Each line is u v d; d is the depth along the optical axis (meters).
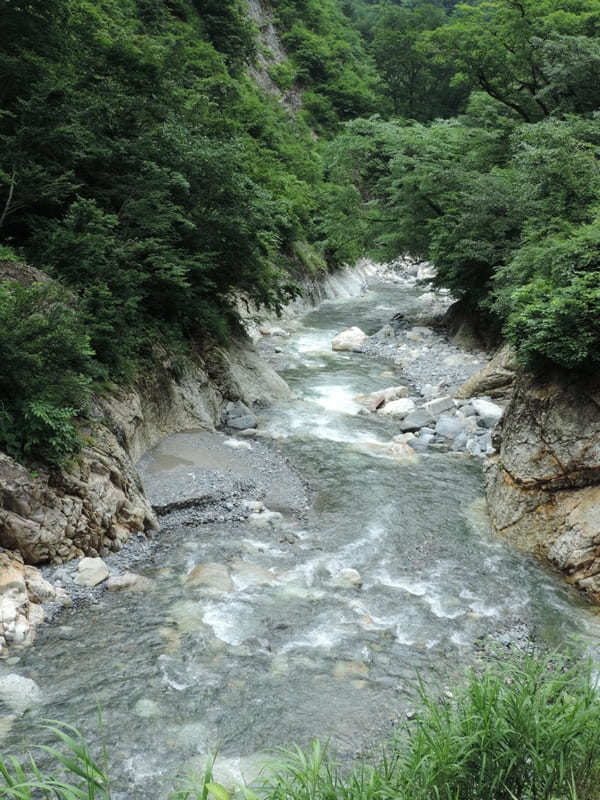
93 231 12.43
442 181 25.34
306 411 16.88
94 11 19.59
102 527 9.28
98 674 6.82
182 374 14.44
